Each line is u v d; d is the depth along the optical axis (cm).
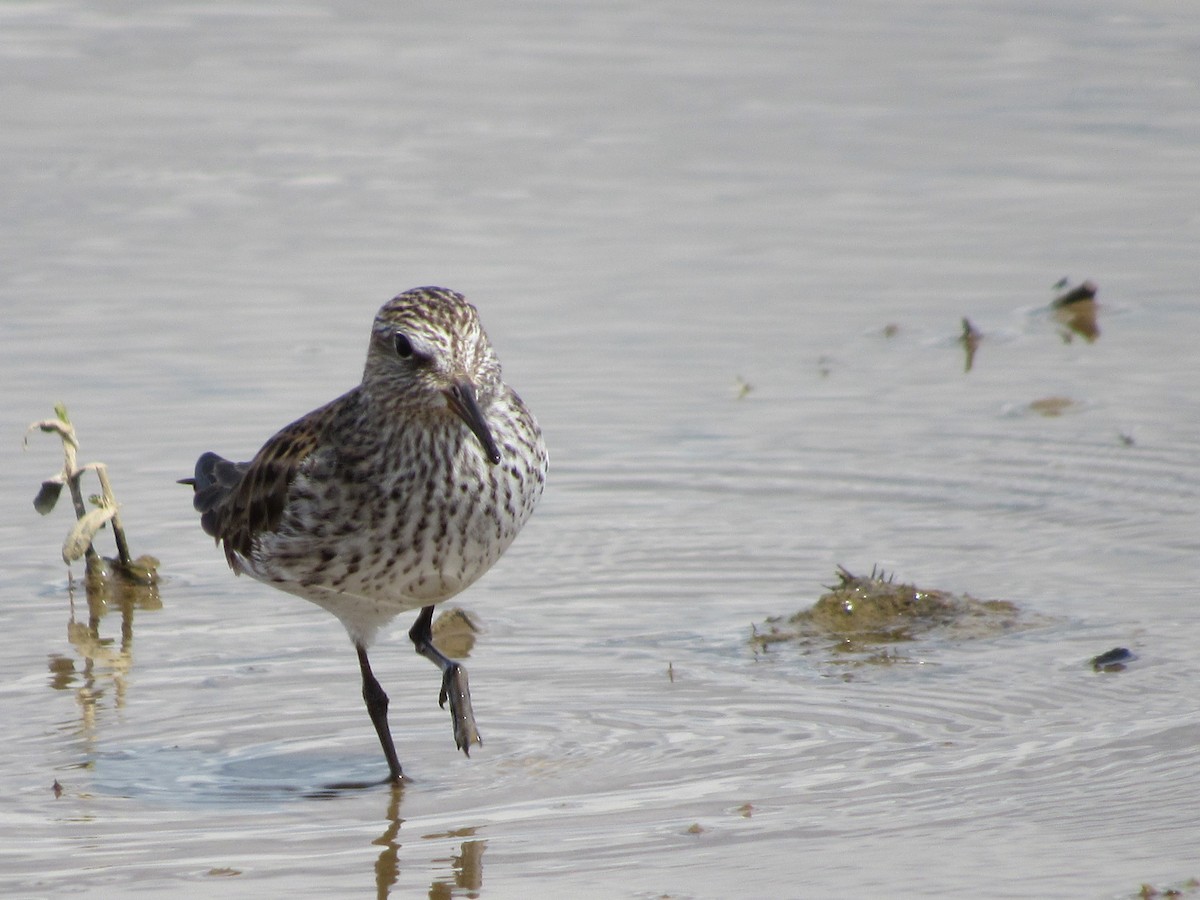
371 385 975
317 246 2038
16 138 2398
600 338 1780
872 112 2511
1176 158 2320
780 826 870
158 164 2319
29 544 1378
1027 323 1820
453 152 2381
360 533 983
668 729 1025
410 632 1051
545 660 1148
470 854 851
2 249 2016
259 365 1695
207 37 2889
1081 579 1241
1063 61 2716
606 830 876
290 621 1238
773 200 2209
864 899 779
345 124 2486
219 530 1105
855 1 3092
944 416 1595
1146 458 1474
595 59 2777
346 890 813
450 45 2864
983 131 2436
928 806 888
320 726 1061
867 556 1312
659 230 2106
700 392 1656
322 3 3075
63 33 2892
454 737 998
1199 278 1925
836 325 1820
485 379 970
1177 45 2778
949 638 1149
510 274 1955
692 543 1349
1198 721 986
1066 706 1027
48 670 1145
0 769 984
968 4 3055
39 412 1587
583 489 1458
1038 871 802
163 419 1575
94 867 844
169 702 1092
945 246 2047
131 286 1905
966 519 1371
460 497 969
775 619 1204
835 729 1012
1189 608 1177
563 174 2298
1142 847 825
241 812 922
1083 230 2084
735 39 2875
